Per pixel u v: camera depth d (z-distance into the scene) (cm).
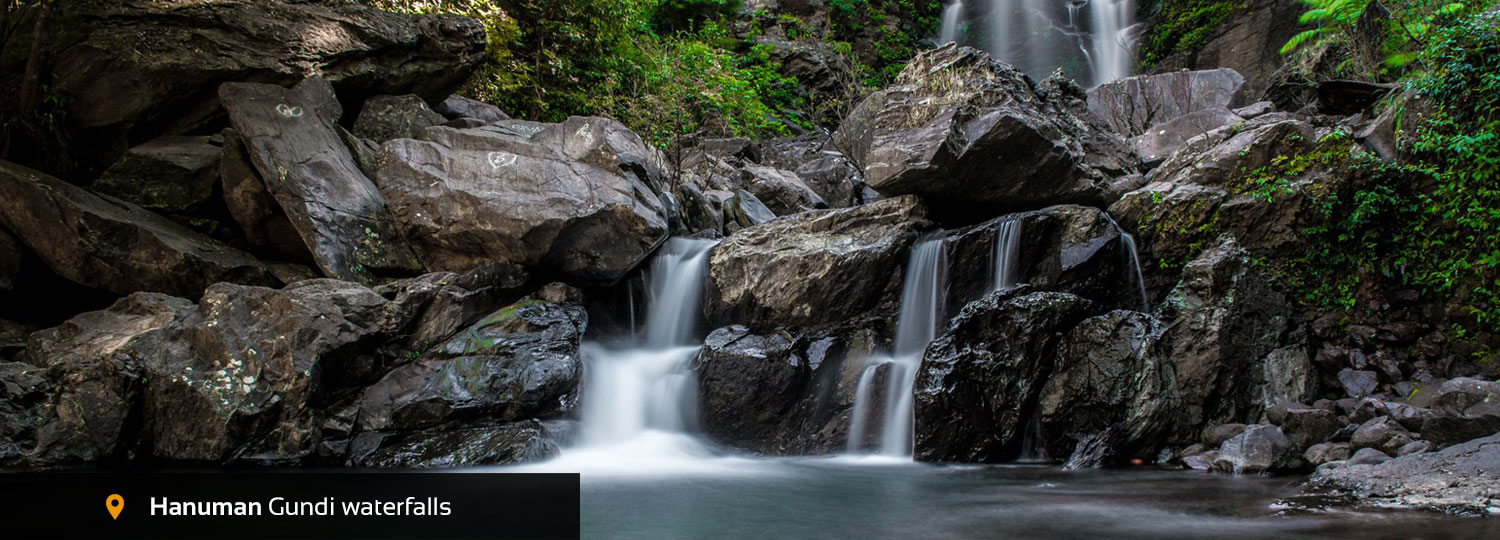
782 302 932
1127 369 755
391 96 1095
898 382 824
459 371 789
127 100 972
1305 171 868
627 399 869
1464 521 434
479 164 934
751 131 1775
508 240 892
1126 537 437
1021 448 773
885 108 1108
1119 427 732
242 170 894
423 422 756
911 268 934
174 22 1002
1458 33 821
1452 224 806
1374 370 786
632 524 491
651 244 926
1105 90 1600
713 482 641
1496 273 772
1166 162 1002
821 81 2230
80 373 705
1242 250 832
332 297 779
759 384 823
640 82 1508
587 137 973
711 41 2044
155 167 923
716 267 977
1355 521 448
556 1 1411
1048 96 1177
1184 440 744
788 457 800
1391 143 869
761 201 1340
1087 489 598
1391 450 606
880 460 772
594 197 911
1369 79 1289
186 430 700
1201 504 526
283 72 1020
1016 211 1035
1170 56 2075
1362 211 831
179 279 841
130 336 746
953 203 1025
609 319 988
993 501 555
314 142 917
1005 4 2702
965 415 752
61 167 948
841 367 871
